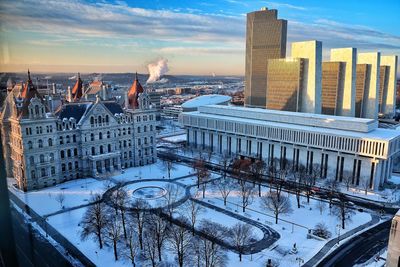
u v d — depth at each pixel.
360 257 78.81
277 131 159.88
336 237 88.88
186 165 161.12
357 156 135.12
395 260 58.38
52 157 124.62
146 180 134.75
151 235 79.12
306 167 148.75
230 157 174.12
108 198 108.69
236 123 176.62
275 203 99.00
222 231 87.81
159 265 72.56
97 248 80.56
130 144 153.50
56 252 71.81
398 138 136.75
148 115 157.38
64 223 92.38
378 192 128.12
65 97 142.75
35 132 117.25
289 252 80.94
